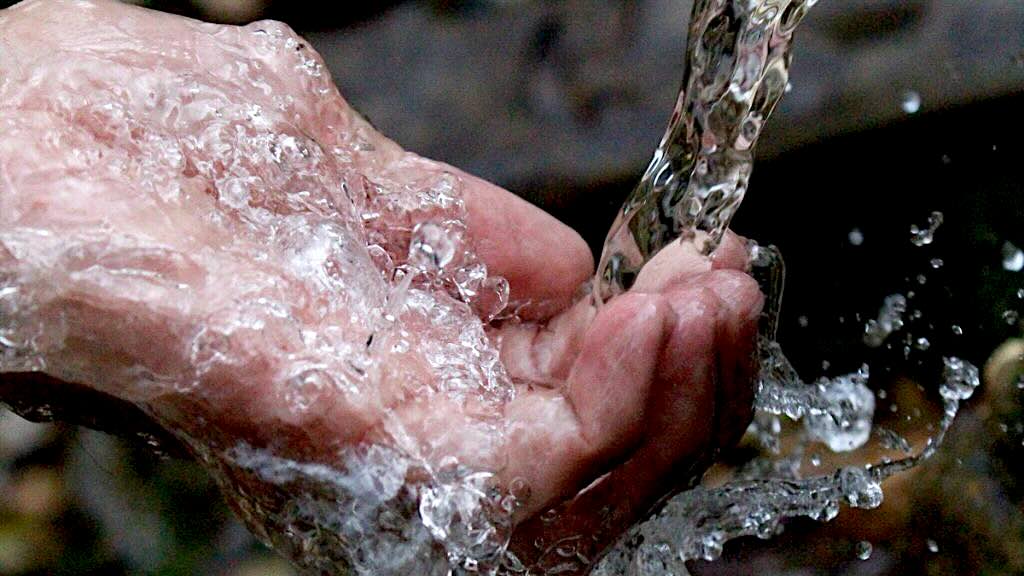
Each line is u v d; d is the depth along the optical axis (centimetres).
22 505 109
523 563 78
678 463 78
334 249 78
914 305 100
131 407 79
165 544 106
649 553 81
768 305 83
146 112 79
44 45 80
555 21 110
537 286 83
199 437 78
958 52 100
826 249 103
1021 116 99
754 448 95
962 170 100
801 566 91
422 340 79
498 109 108
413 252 81
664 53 107
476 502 76
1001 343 98
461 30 112
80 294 76
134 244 76
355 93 111
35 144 77
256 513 79
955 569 90
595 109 106
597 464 77
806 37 103
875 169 101
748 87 79
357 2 119
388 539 78
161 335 76
